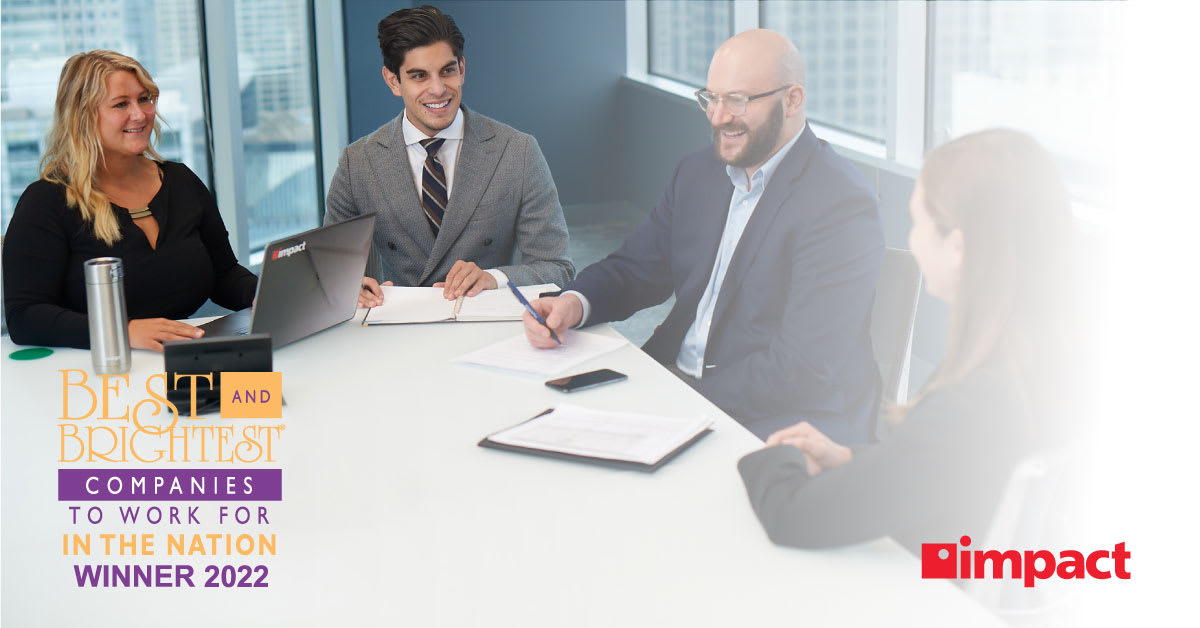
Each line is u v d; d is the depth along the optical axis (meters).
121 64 2.48
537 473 1.65
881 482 1.27
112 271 2.10
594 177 6.79
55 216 2.45
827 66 4.78
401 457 1.72
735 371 2.31
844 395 2.26
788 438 1.58
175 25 4.30
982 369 1.26
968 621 1.24
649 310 4.97
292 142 5.22
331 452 1.75
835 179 2.29
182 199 2.68
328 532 1.48
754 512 1.49
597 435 1.76
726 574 1.34
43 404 1.99
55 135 2.49
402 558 1.40
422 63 2.81
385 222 2.99
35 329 2.32
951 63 3.86
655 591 1.31
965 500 1.30
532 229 3.02
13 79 3.59
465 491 1.59
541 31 6.45
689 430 1.76
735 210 2.46
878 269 2.26
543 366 2.14
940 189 1.28
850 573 1.34
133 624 1.27
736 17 5.41
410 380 2.09
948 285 1.32
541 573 1.36
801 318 2.24
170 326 2.29
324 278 2.31
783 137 2.33
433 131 2.93
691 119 5.80
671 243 2.60
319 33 5.25
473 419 1.88
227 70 4.46
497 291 2.73
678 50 6.34
